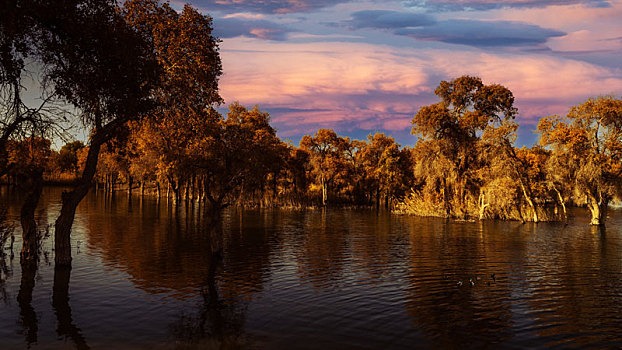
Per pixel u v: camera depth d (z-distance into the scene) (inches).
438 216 2185.0
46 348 431.8
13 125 692.7
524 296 646.5
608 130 1865.2
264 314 547.2
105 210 2092.8
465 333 488.1
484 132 2167.8
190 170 1059.9
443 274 794.8
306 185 3609.7
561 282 738.8
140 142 2111.2
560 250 1103.0
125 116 775.7
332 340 461.4
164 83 916.6
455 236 1385.3
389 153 3029.0
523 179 2106.3
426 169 2349.9
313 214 2234.3
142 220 1670.8
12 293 628.4
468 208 2208.4
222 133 1018.1
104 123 802.8
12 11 492.4
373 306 588.7
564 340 469.1
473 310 574.9
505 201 1979.6
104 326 496.1
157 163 2250.2
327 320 526.9
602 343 461.1
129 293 636.7
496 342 462.6
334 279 746.2
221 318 529.7
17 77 618.5
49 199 2682.1
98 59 695.7
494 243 1227.9
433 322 523.8
